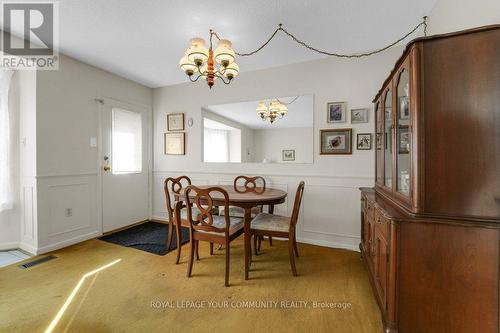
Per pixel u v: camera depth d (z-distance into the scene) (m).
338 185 2.76
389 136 1.79
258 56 2.73
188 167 3.67
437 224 1.20
